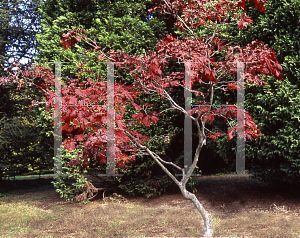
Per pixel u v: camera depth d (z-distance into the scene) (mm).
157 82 3760
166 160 6875
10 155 9953
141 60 3395
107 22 6664
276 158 5461
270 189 6512
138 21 6621
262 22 5203
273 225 4297
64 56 6457
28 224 5086
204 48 3215
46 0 7934
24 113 10109
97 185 8055
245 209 5535
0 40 9641
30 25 10570
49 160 7473
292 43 4969
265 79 5098
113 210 5949
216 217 5070
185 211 5562
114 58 3779
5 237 4262
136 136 4324
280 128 5184
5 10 9648
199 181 8836
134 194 7020
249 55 3211
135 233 4207
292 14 4973
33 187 10305
